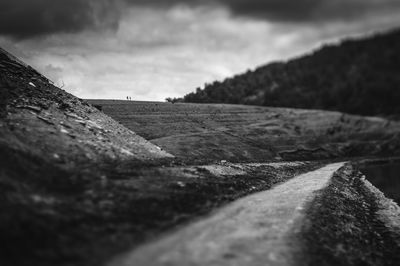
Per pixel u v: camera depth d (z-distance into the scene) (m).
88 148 31.69
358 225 31.25
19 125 29.33
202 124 127.38
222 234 18.81
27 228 14.55
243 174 43.78
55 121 35.12
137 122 112.06
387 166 116.50
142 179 26.45
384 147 165.75
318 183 46.97
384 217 38.28
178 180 28.81
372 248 26.09
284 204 28.56
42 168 22.17
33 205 16.59
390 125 192.75
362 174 87.12
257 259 16.02
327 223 26.33
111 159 31.08
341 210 33.62
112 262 13.80
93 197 20.25
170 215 21.02
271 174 52.81
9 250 13.07
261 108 187.00
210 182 31.59
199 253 15.66
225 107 171.50
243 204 27.33
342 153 148.00
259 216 23.80
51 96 43.72
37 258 13.12
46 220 15.71
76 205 18.41
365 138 173.62
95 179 23.53
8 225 14.19
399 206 46.19
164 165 33.88
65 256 13.64
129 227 17.73
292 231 21.14
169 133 107.69
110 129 44.25
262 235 19.50
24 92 39.56
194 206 24.02
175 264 14.12
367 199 49.50
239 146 108.88
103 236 16.05
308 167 87.44
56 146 28.44
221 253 15.98
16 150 22.80
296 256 17.61
